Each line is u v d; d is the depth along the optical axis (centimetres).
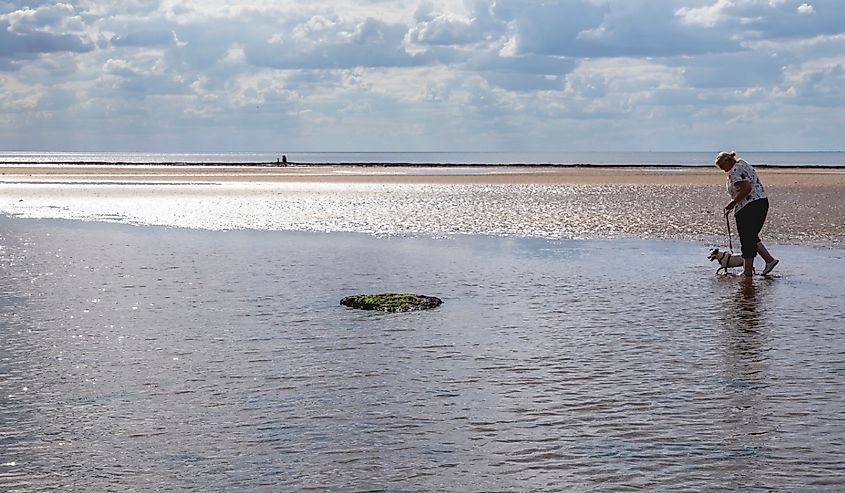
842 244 2345
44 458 711
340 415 819
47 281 1706
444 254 2158
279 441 747
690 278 1744
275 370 991
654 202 4103
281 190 5438
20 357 1059
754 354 1055
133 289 1603
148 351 1091
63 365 1020
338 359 1046
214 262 2000
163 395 890
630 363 1017
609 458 702
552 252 2208
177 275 1786
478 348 1104
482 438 753
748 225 1761
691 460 695
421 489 641
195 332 1210
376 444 739
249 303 1449
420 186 5962
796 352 1064
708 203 4012
